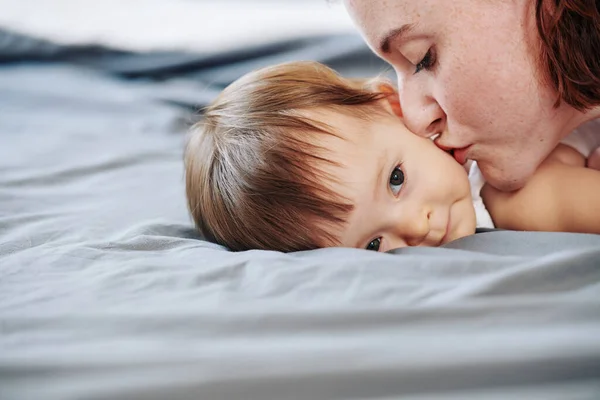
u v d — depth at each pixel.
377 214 0.86
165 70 1.88
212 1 2.30
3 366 0.52
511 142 0.86
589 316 0.56
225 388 0.48
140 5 2.12
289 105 0.93
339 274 0.66
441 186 0.88
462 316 0.56
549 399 0.46
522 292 0.61
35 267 0.76
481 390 0.48
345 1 0.84
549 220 0.93
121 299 0.66
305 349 0.52
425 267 0.67
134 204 1.07
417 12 0.79
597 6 0.76
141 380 0.49
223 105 0.99
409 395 0.48
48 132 1.47
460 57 0.80
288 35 1.83
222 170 0.93
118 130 1.50
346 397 0.48
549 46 0.77
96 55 1.95
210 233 0.94
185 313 0.59
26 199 1.06
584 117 0.87
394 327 0.56
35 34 1.98
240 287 0.67
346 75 1.66
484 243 0.77
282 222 0.88
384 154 0.88
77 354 0.53
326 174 0.86
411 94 0.87
